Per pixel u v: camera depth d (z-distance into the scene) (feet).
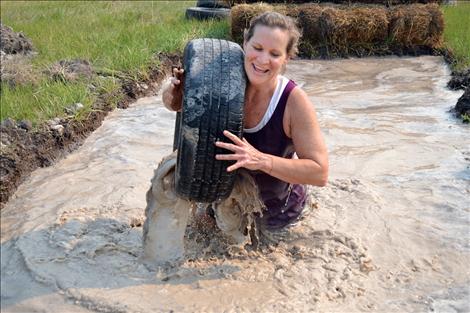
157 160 22.41
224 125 13.23
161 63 34.60
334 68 38.40
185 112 13.14
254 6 41.27
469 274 15.17
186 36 39.04
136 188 19.66
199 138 13.21
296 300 13.91
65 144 23.80
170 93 15.07
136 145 24.03
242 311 13.50
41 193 19.85
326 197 18.66
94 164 22.12
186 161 13.44
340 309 13.69
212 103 13.15
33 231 17.01
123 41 37.32
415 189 19.65
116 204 18.47
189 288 14.33
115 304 13.78
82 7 53.98
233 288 14.30
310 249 15.80
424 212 18.12
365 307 13.80
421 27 41.65
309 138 13.88
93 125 26.07
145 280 14.66
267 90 13.82
